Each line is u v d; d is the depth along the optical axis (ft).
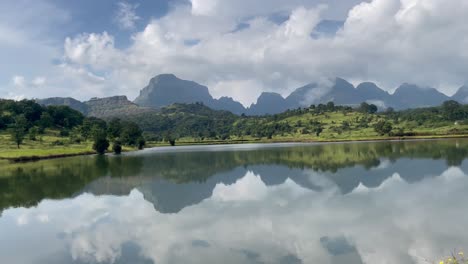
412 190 127.95
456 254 66.39
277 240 78.64
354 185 143.23
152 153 438.81
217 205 117.29
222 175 192.54
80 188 160.25
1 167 270.87
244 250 73.26
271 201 120.26
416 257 65.98
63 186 166.81
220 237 82.43
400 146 372.58
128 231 90.38
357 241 75.77
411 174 164.45
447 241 73.26
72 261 71.20
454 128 614.75
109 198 135.64
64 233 90.84
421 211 97.50
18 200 135.74
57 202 130.82
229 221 95.96
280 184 155.02
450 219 88.63
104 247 78.79
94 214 110.32
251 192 138.92
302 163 237.45
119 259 71.20
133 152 485.56
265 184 156.97
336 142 580.71
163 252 73.97
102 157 374.43
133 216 105.91
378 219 91.56
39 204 127.75
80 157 382.01
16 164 298.35
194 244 78.33
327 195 126.21
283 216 98.78
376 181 150.10
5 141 512.22
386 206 105.40
